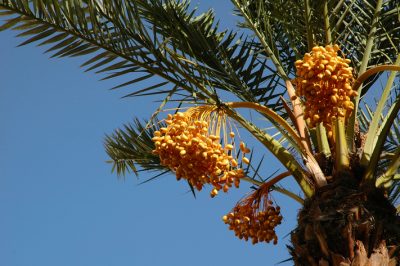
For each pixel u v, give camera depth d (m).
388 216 5.18
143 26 5.66
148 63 5.73
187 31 6.20
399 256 5.05
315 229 5.09
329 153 5.56
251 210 5.64
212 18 6.92
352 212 5.08
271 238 5.57
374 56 6.75
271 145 5.52
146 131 7.17
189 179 4.80
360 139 5.67
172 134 4.75
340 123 5.48
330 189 5.27
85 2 6.20
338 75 4.65
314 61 4.69
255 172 6.16
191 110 4.99
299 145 5.70
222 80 5.95
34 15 5.68
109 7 5.73
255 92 6.27
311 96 4.69
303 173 5.47
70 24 5.70
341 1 6.04
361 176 5.36
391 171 5.47
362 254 4.96
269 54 6.14
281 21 6.20
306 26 5.98
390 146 7.12
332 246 5.02
